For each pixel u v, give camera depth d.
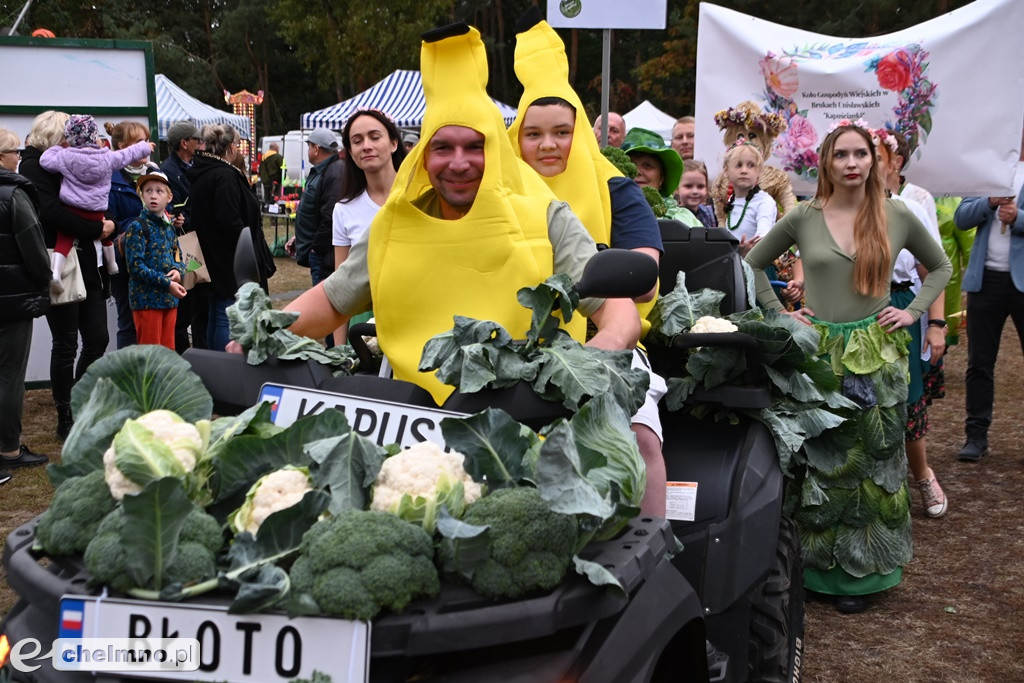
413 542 1.84
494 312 2.78
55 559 2.05
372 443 2.09
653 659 2.04
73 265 6.84
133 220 7.87
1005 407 8.60
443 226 2.81
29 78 8.89
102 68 9.05
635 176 4.66
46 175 6.75
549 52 3.88
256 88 67.06
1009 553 5.21
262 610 1.81
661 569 2.21
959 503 6.06
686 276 3.94
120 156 6.91
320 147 9.83
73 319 6.96
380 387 2.59
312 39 40.84
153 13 68.06
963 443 7.46
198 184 8.13
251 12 60.66
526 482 2.10
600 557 2.02
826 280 4.53
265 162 27.58
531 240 2.82
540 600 1.85
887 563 4.43
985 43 6.50
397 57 38.31
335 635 1.77
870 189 4.49
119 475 2.03
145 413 2.40
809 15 34.88
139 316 7.64
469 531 1.82
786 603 3.29
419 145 2.85
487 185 2.78
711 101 7.26
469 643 1.79
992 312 6.82
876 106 6.76
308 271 18.84
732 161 6.38
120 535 1.87
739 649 3.17
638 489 2.25
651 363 3.70
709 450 3.34
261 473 2.14
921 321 5.70
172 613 1.83
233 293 8.40
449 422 2.12
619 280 2.45
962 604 4.58
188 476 2.07
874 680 3.83
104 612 1.86
